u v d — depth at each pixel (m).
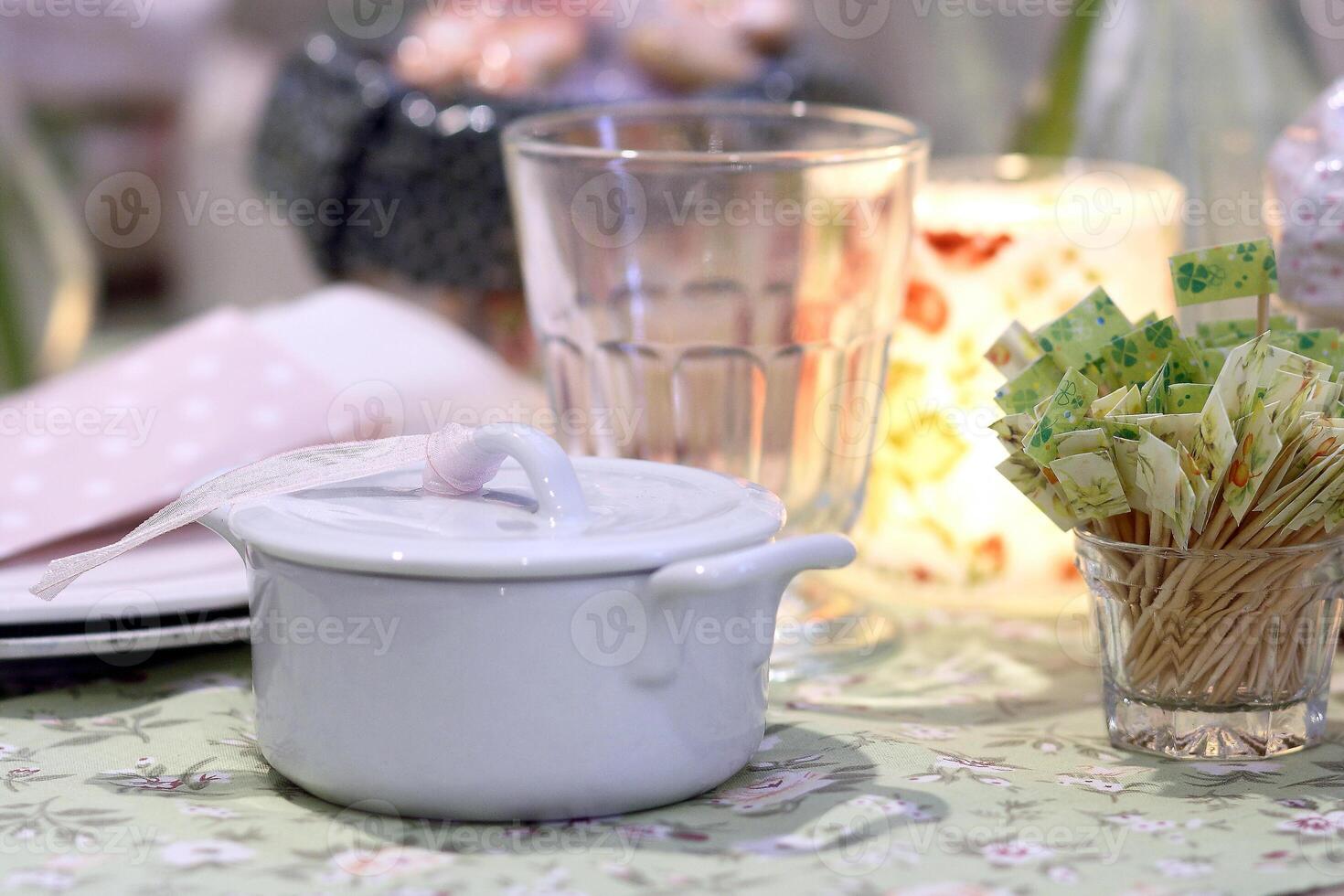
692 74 0.81
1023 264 0.71
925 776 0.62
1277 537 0.61
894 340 0.72
